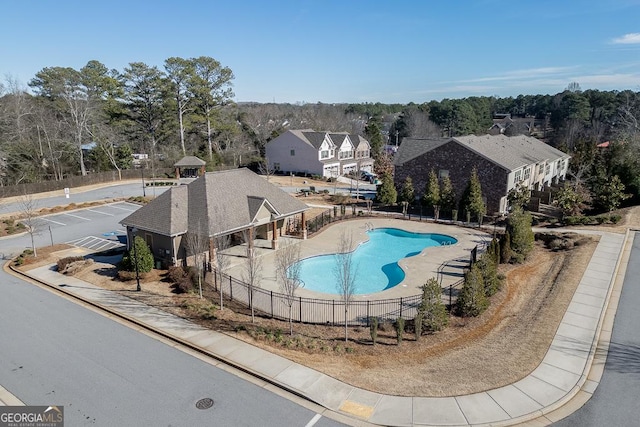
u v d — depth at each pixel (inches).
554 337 663.1
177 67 2800.2
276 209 1224.8
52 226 1514.5
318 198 2037.4
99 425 488.1
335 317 775.1
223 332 711.7
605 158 1974.7
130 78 2773.1
